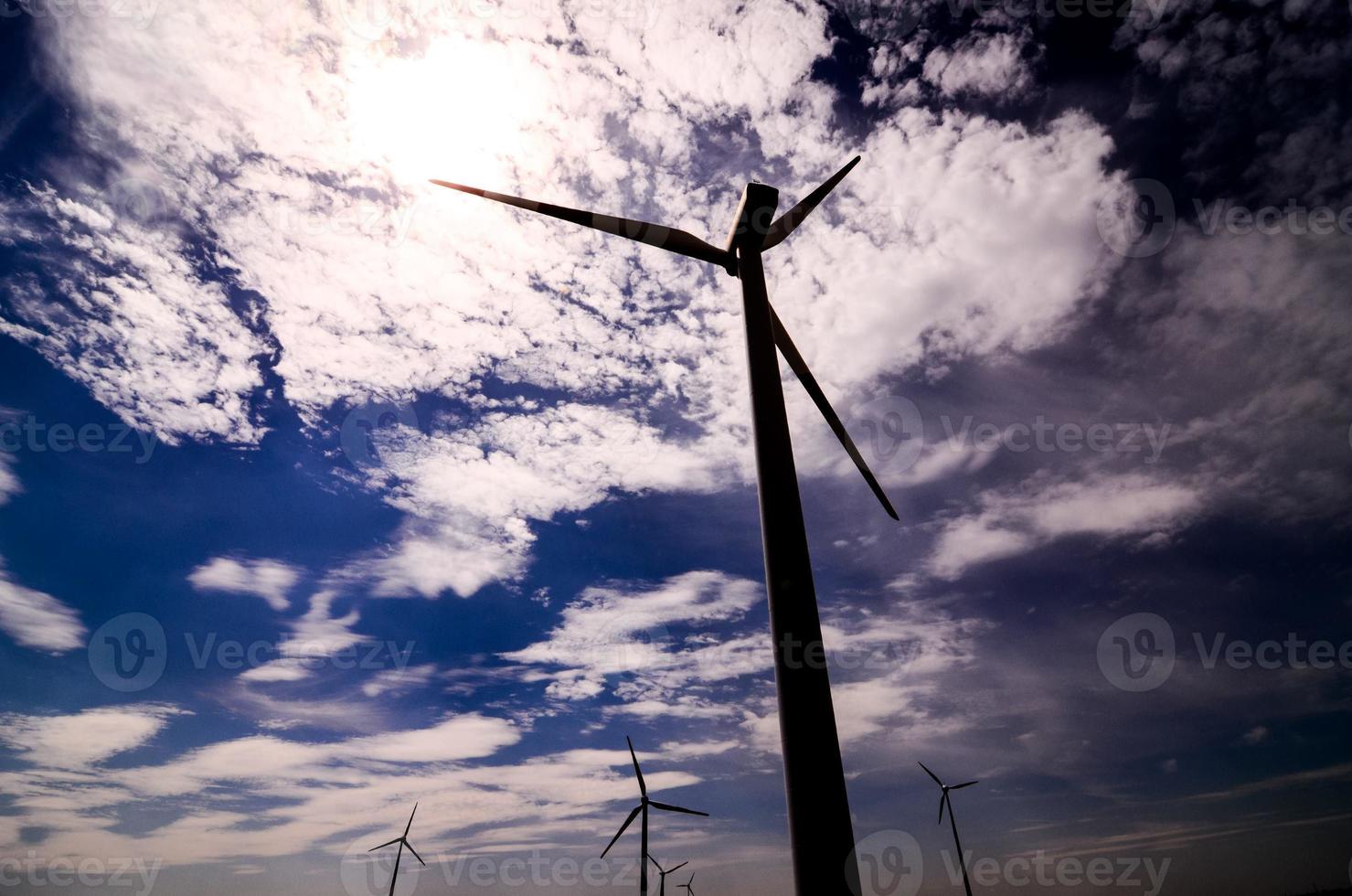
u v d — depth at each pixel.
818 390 13.91
